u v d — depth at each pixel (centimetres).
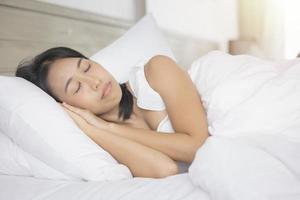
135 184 79
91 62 110
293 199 60
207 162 69
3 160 96
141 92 110
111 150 98
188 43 284
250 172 65
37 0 139
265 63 108
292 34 346
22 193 84
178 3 278
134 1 221
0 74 120
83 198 76
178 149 97
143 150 96
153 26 159
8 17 123
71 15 154
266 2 351
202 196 69
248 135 87
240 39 375
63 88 107
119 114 114
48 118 93
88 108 106
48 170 93
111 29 186
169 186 75
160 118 110
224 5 368
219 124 93
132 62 142
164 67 107
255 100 92
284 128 88
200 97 111
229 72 106
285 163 72
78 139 93
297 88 92
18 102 94
